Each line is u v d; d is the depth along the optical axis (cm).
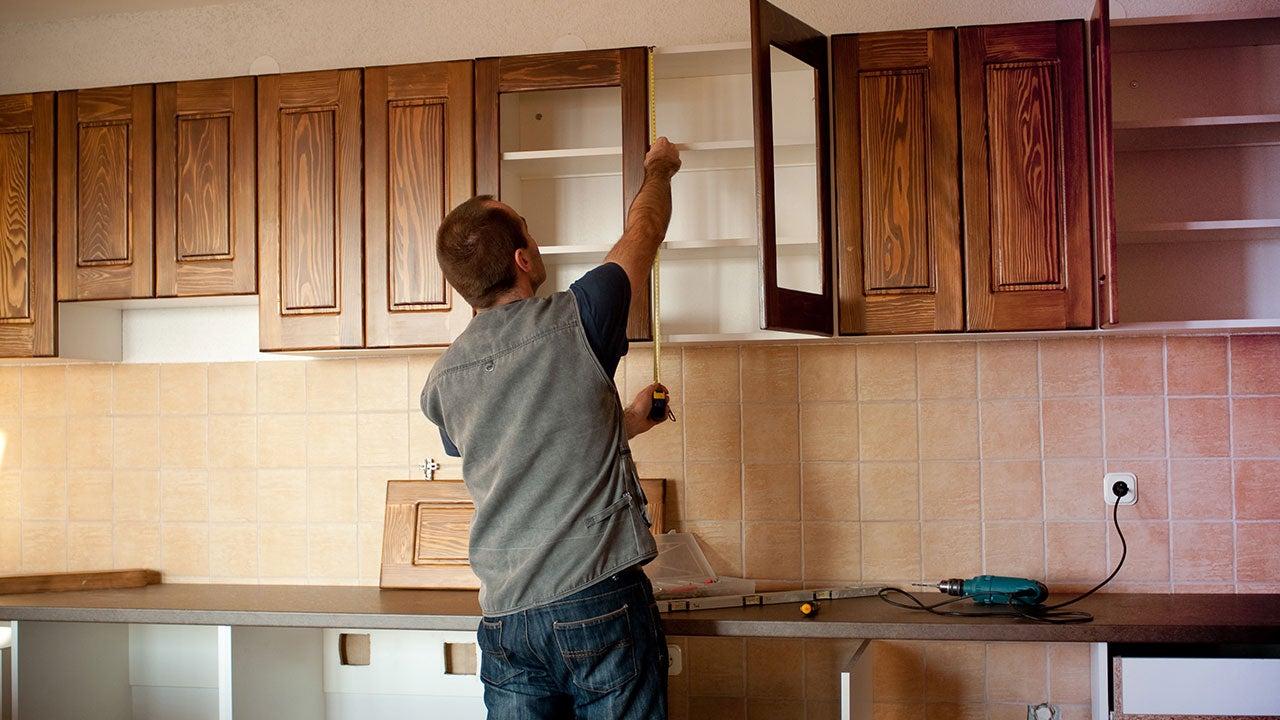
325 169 256
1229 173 254
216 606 243
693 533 269
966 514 259
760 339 243
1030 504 257
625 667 178
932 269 234
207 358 292
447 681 271
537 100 278
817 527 265
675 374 271
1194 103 255
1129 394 255
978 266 232
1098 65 221
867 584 262
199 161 262
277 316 256
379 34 288
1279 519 249
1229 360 252
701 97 272
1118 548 254
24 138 270
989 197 232
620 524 181
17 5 293
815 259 266
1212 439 252
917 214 235
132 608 241
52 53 301
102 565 294
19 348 269
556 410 179
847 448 264
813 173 269
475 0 285
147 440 294
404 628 228
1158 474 253
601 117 275
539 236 278
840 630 213
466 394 185
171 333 294
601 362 183
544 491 178
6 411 300
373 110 254
